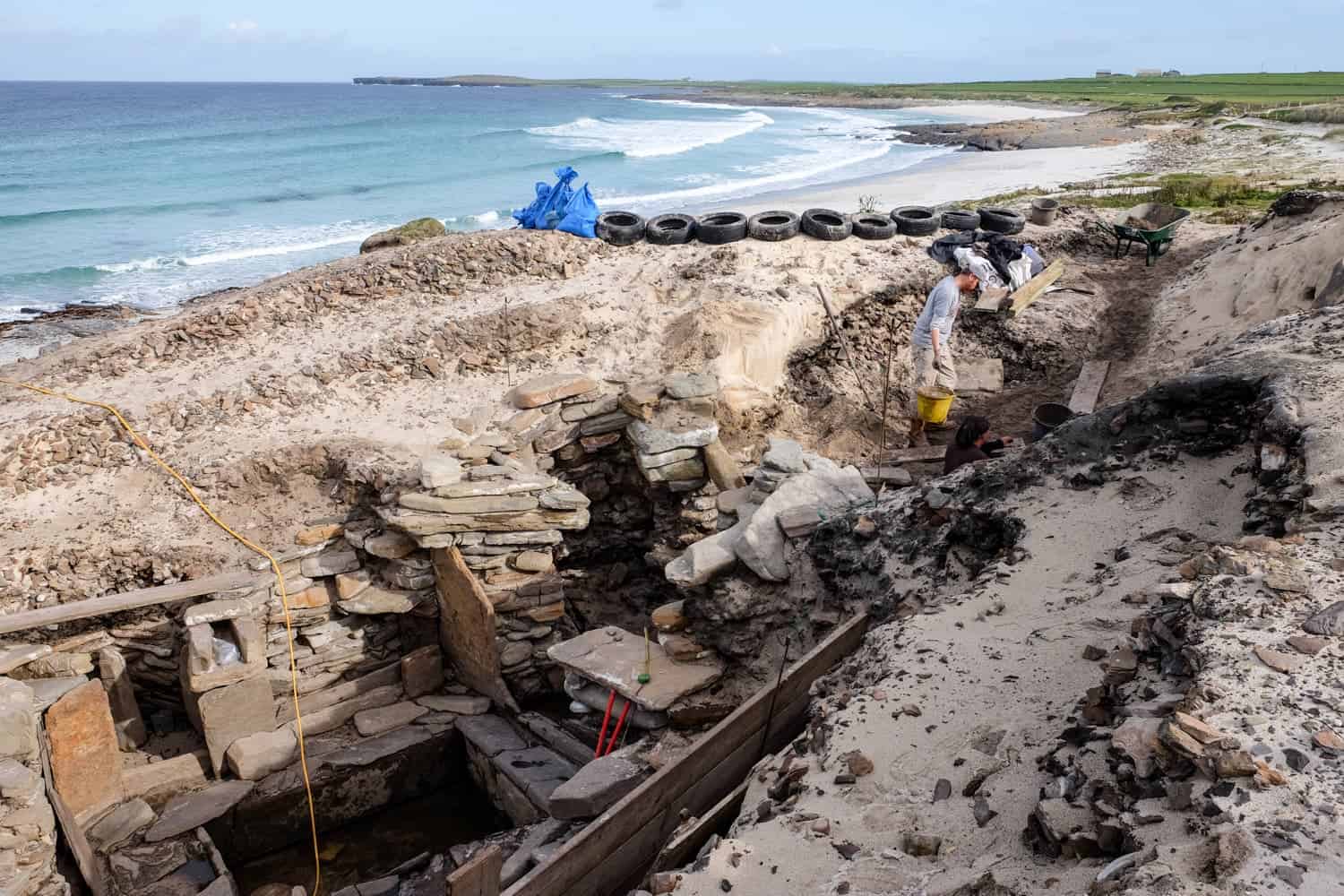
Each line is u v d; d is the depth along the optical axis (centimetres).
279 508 911
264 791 754
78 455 933
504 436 955
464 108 10212
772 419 1112
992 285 1253
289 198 3625
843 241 1443
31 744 585
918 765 396
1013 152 4603
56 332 1861
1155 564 486
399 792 824
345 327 1180
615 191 3750
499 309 1202
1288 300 1016
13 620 707
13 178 4044
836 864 352
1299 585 385
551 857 402
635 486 1034
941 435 1057
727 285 1261
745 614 666
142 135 6103
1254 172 2619
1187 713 322
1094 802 324
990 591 516
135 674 803
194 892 662
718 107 11219
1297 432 511
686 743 636
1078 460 608
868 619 602
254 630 770
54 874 586
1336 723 309
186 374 1073
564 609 902
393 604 844
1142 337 1191
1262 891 249
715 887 356
